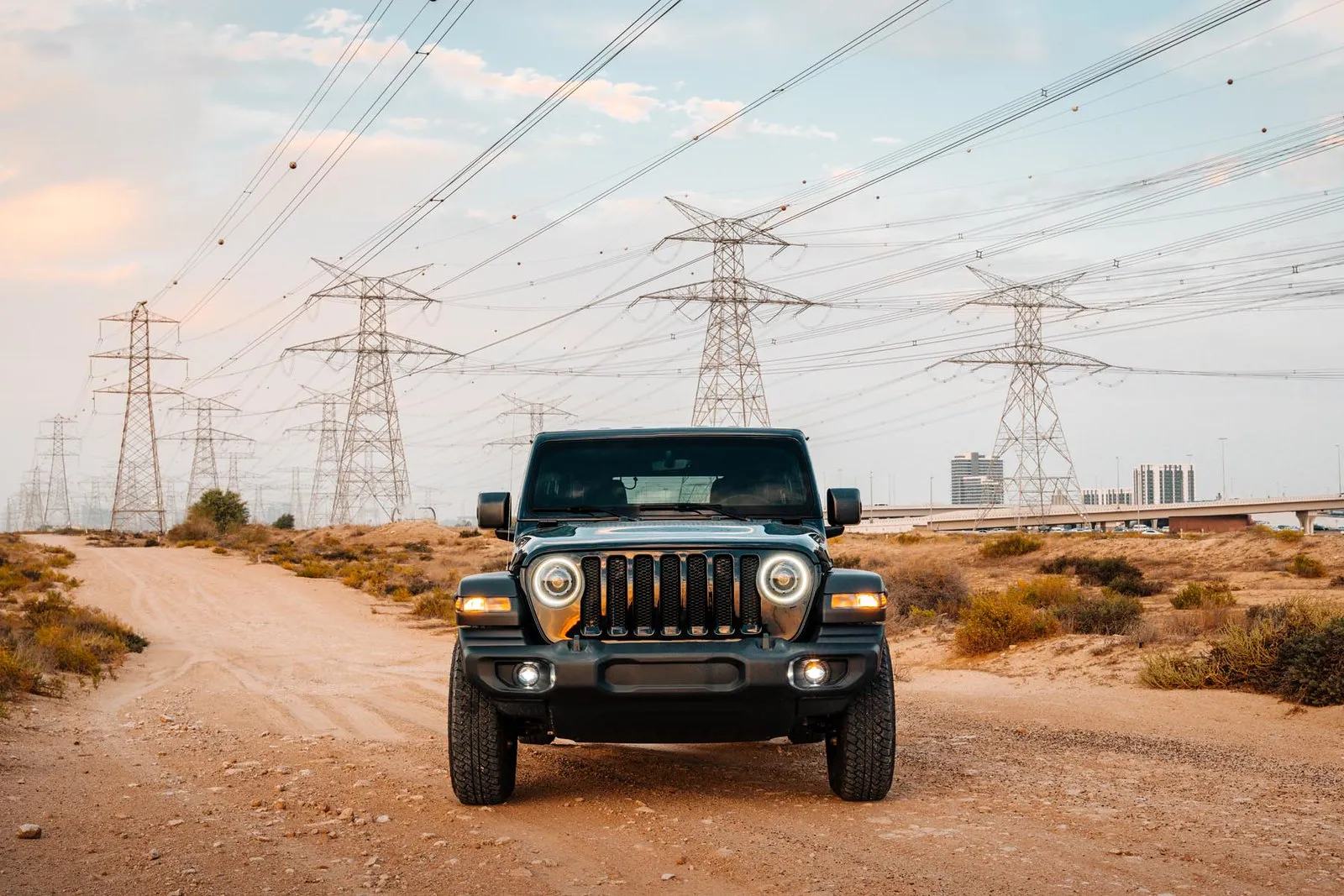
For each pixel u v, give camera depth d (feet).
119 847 20.10
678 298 209.67
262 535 300.40
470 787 23.67
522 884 17.67
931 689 51.13
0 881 17.62
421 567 217.97
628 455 27.99
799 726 23.45
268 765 30.45
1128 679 47.93
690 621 22.50
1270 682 41.96
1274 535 162.91
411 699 50.60
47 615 92.99
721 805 23.93
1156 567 155.22
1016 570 160.56
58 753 32.78
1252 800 24.41
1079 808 23.50
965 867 18.44
